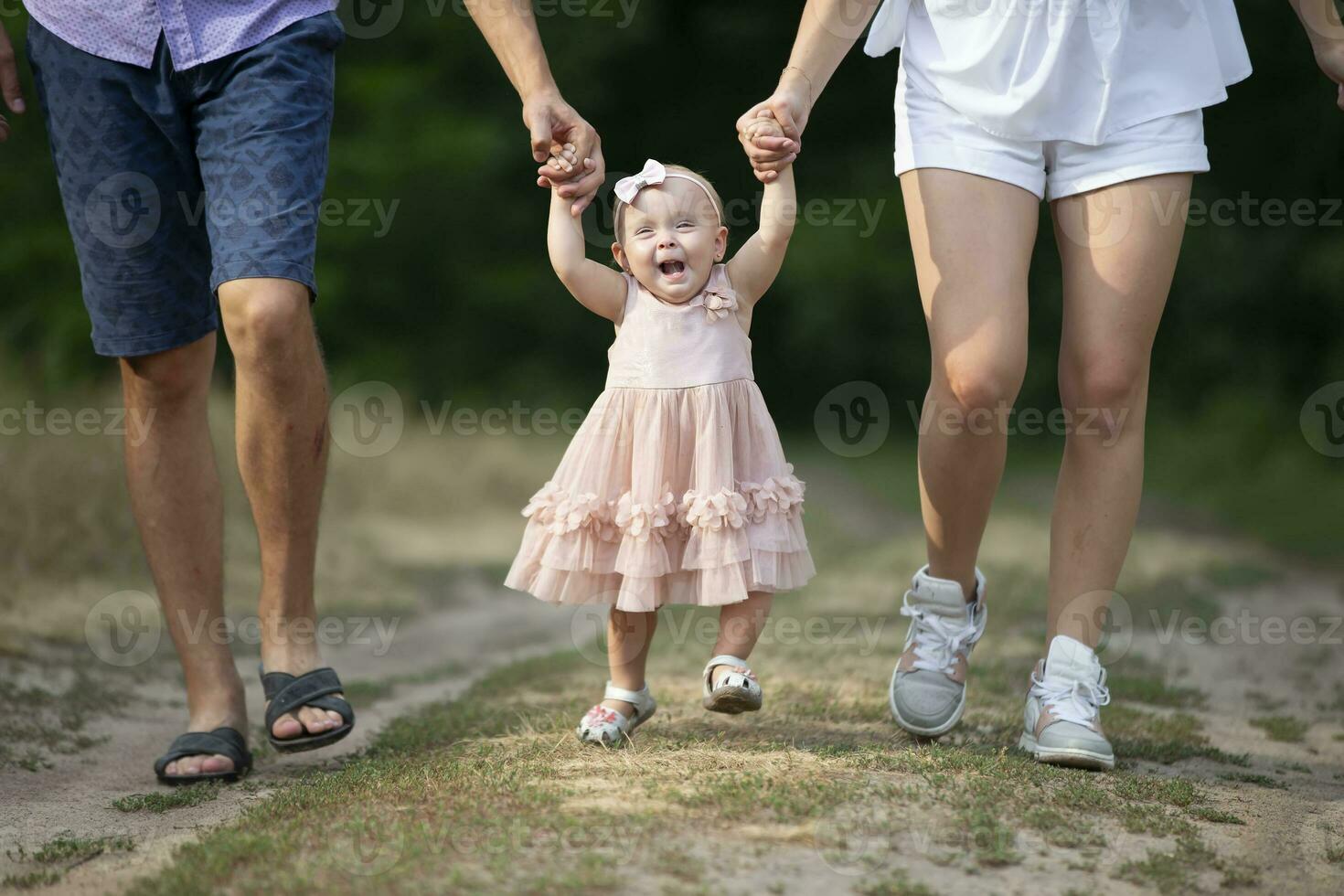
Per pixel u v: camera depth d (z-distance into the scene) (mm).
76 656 13859
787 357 71875
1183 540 29859
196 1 9242
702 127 75750
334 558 23406
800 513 8930
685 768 7863
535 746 8781
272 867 6227
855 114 72500
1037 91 8797
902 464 55188
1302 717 12492
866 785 7387
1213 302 61219
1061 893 6125
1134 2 8961
